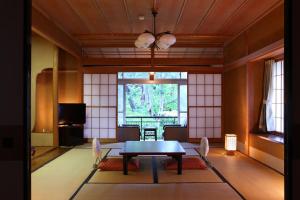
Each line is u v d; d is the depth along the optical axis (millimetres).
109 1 4730
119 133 8602
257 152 5844
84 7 5016
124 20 5895
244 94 6570
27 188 1773
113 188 3926
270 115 6098
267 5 4844
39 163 5508
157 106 12039
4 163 1758
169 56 8953
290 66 1743
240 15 5461
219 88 8531
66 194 3701
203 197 3551
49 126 7871
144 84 11836
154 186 4016
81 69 8414
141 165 5309
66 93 8523
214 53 8688
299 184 1732
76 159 5895
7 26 1757
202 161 5371
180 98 11656
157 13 5398
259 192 3787
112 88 8547
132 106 12016
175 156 4699
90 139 8570
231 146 6320
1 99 1756
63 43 6465
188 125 8523
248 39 6277
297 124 1735
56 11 5211
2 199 1762
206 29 6605
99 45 8070
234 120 7387
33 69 7746
